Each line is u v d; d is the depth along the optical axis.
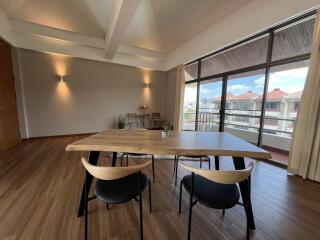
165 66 6.54
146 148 1.35
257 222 1.55
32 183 2.18
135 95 6.23
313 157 2.34
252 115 3.81
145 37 5.04
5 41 3.66
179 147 1.39
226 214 1.66
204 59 4.87
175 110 5.86
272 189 2.15
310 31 2.59
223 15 3.61
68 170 2.60
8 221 1.48
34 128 4.59
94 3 3.67
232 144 1.54
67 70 4.89
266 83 3.28
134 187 1.31
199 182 1.39
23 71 4.29
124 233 1.38
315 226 1.51
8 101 3.75
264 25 2.88
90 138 1.65
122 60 5.67
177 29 4.45
